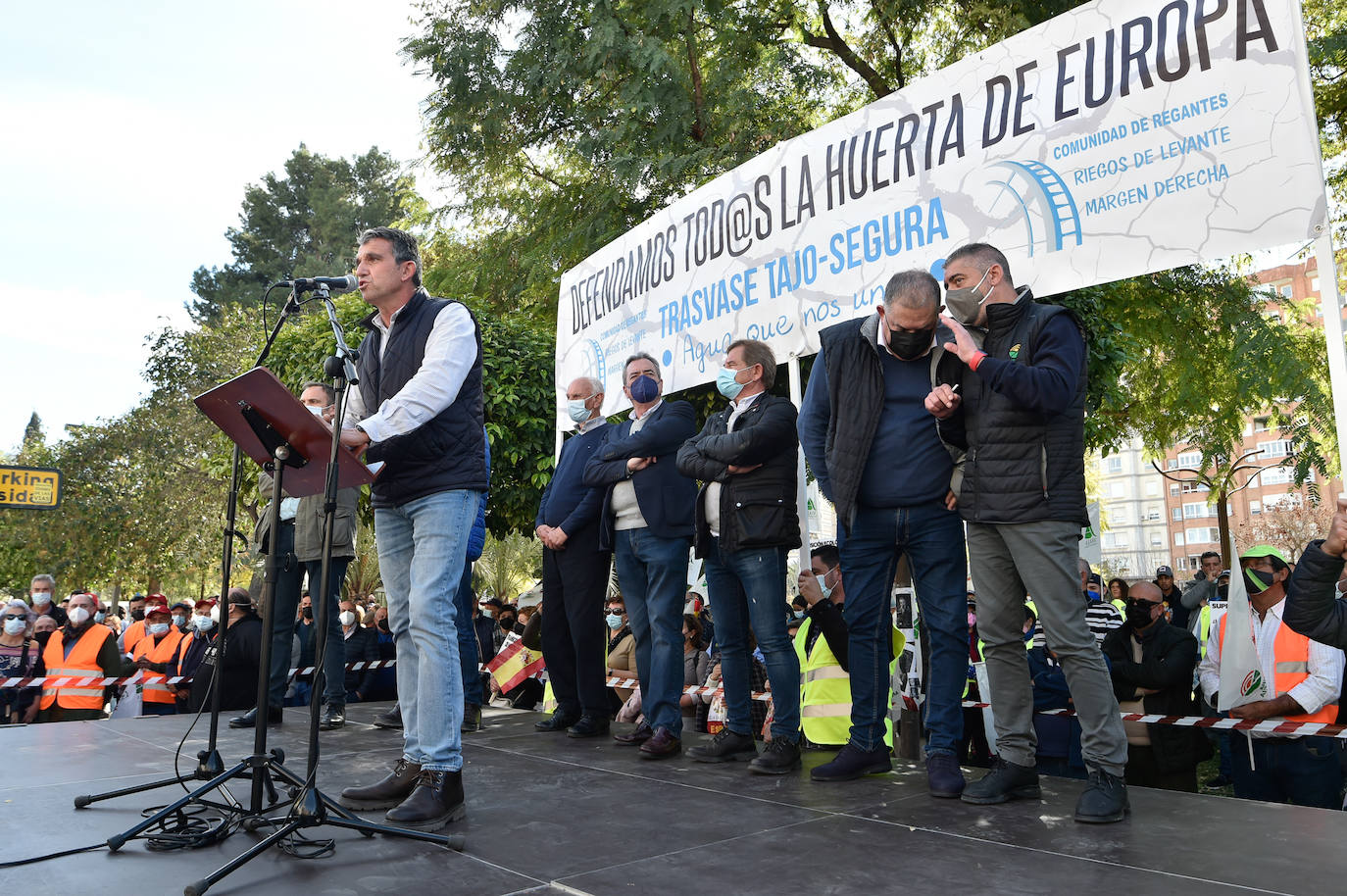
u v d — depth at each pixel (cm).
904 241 441
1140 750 490
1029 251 391
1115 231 365
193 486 2266
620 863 227
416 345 290
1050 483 282
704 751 379
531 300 1202
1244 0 335
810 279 485
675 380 568
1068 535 284
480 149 1188
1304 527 2548
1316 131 318
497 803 296
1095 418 929
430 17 1139
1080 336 292
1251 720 421
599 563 455
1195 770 480
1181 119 348
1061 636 279
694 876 216
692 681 681
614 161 1005
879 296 452
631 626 440
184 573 2545
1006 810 283
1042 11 891
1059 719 517
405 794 283
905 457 331
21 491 1655
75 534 2225
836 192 475
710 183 552
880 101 456
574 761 380
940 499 328
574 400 482
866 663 342
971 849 238
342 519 493
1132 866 220
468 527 290
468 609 489
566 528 450
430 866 223
